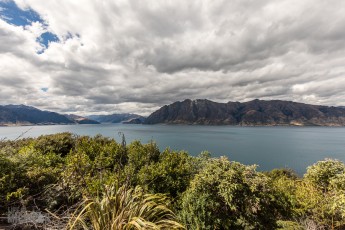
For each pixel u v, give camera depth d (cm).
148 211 366
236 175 601
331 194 845
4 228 360
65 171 528
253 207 574
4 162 471
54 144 1017
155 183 681
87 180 519
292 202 727
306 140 17825
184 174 801
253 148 12238
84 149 869
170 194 689
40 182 491
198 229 516
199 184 603
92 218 332
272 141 16775
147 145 1003
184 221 533
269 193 639
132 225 321
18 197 440
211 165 643
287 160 8562
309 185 934
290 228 577
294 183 1082
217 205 572
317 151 11362
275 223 610
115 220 311
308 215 785
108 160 793
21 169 502
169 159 886
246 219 580
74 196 474
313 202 782
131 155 857
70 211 442
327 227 755
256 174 641
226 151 10600
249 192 599
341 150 11775
